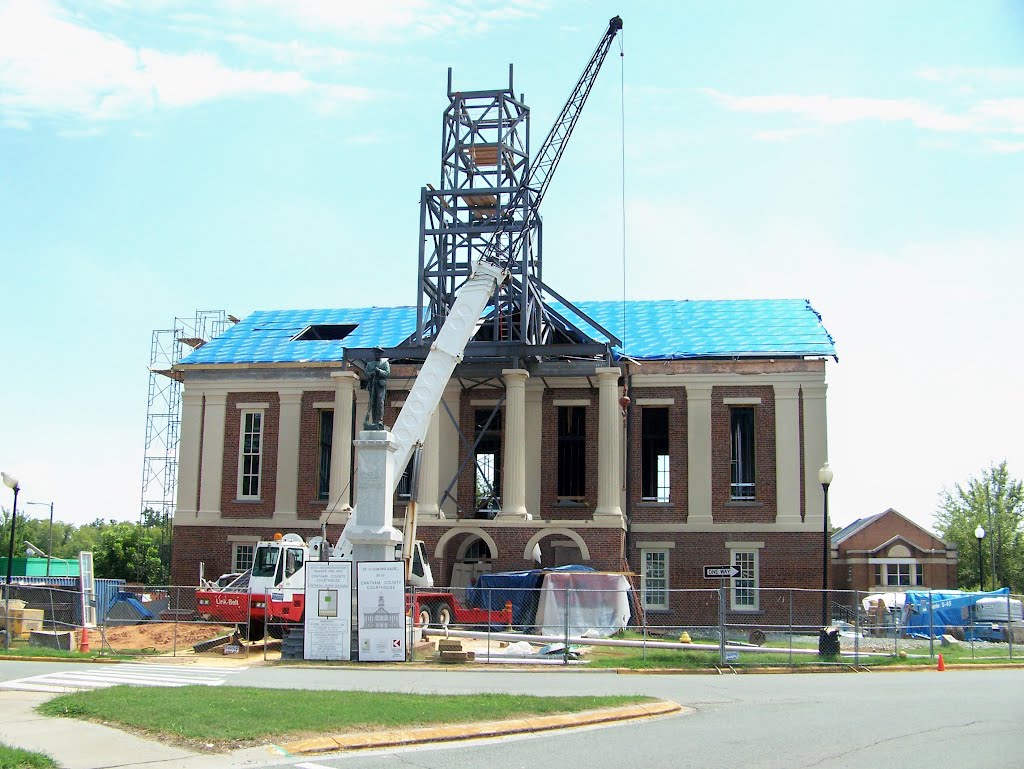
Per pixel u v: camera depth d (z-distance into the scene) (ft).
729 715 60.85
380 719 51.65
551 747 48.62
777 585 151.53
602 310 180.34
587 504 155.53
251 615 115.14
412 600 98.12
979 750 47.96
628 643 104.06
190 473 166.91
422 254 156.76
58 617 123.13
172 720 49.37
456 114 160.86
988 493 258.57
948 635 139.03
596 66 169.99
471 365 150.00
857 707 64.69
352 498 153.48
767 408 155.94
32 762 40.37
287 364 165.89
